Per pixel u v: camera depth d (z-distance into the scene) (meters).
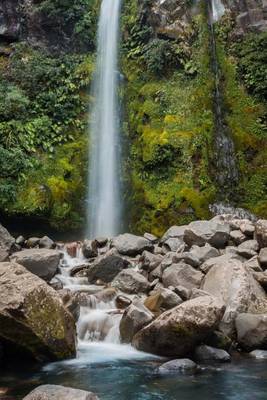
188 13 16.77
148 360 7.08
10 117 14.95
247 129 15.41
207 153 14.53
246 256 10.05
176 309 7.20
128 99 16.34
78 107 15.91
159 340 7.20
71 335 7.25
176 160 14.30
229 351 7.52
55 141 15.04
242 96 15.92
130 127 15.75
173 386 6.08
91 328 8.06
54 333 6.96
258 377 6.40
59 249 12.01
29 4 17.64
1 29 17.38
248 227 11.00
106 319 8.09
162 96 15.55
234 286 8.33
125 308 8.46
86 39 17.42
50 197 13.82
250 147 15.16
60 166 14.59
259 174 14.84
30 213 13.51
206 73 15.93
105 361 7.05
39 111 15.49
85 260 11.27
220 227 10.91
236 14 17.11
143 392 5.89
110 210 15.10
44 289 7.09
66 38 17.48
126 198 14.78
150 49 16.31
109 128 16.12
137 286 9.31
